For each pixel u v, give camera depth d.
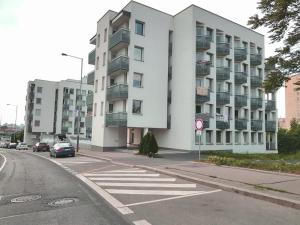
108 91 35.75
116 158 24.03
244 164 15.15
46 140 55.59
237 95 40.75
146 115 34.75
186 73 35.38
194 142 33.91
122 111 34.12
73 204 7.79
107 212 6.93
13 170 17.06
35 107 83.38
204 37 36.03
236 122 39.94
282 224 5.93
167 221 6.16
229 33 40.34
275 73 11.30
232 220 6.21
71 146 29.03
